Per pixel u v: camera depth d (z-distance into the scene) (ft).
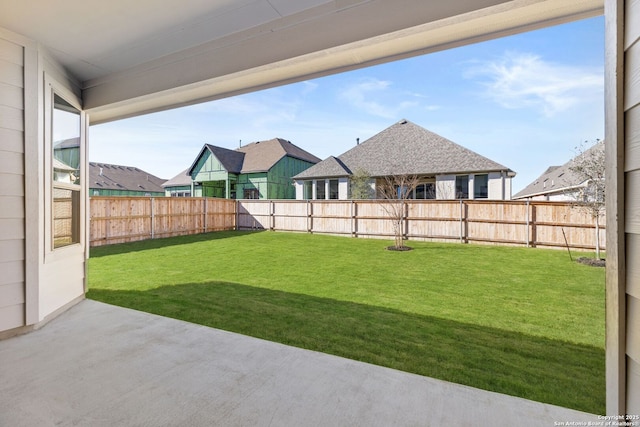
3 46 8.91
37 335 9.37
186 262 22.74
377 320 11.21
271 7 8.10
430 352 8.74
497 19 6.86
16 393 6.47
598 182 23.03
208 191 73.51
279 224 45.09
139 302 13.14
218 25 8.87
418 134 57.00
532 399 6.63
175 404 6.15
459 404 6.21
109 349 8.50
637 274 3.54
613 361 3.89
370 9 7.60
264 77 9.86
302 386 6.80
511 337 9.86
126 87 11.49
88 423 5.62
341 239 36.52
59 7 7.88
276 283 16.76
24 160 9.39
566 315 11.91
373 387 6.78
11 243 9.16
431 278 18.04
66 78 11.53
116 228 33.01
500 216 31.78
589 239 27.63
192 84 10.18
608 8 4.01
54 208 10.97
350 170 55.67
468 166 47.39
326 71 9.30
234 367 7.59
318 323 10.85
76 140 12.44
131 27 8.90
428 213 35.29
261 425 5.58
